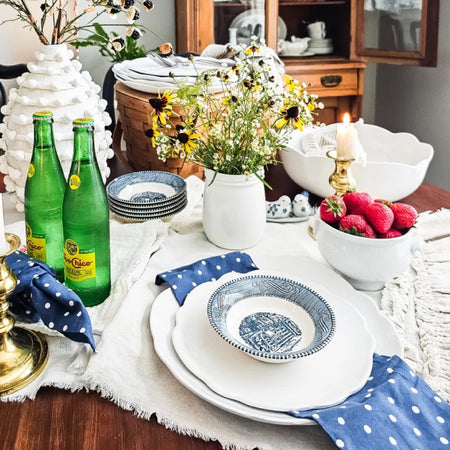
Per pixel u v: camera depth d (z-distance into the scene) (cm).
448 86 259
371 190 117
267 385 68
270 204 116
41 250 88
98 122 109
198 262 92
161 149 96
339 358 73
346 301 82
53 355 76
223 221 101
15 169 110
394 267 88
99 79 262
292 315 79
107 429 65
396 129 301
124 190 118
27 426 65
